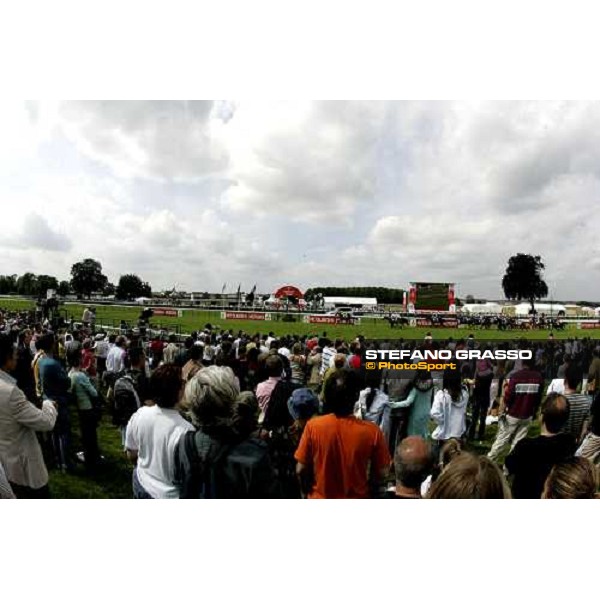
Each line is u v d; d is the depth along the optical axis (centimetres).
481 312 3020
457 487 226
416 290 2848
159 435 296
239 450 248
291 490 390
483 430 795
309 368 988
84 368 947
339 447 323
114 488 539
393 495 321
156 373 306
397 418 587
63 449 580
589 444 478
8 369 344
